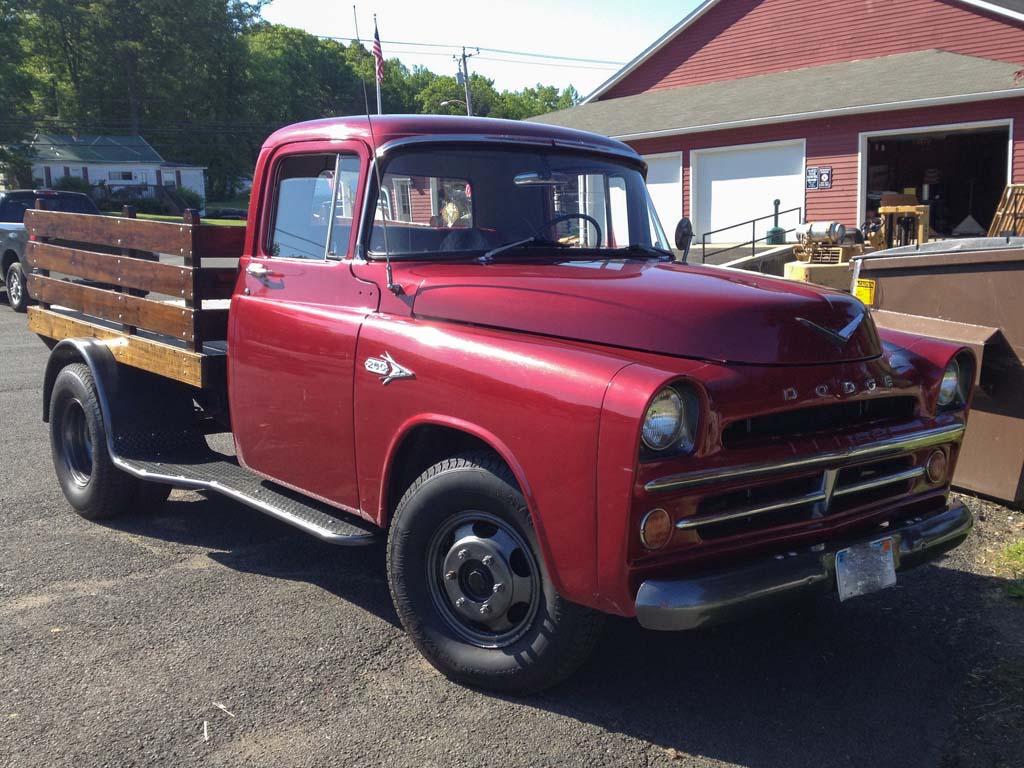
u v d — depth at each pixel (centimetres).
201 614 415
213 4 7581
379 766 300
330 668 364
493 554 330
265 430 430
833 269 1273
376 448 366
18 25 5753
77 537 516
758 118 1797
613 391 284
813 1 2111
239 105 7912
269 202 444
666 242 472
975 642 387
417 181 397
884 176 2203
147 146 6994
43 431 759
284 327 411
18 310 1553
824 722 326
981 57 1836
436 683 353
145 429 514
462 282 360
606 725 323
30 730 319
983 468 557
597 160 447
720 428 290
